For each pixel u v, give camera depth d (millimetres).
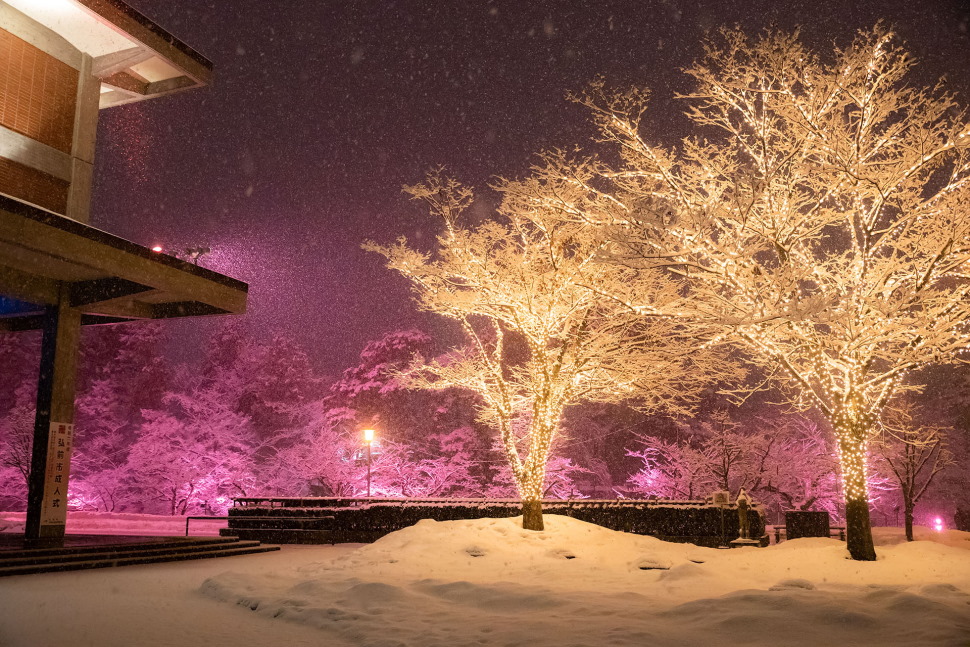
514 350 37531
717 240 15141
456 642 6855
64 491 17422
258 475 41875
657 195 13977
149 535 20781
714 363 18328
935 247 13883
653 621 7535
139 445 39781
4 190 17031
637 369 18062
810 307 12344
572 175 17094
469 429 38875
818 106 14305
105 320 21938
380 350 46219
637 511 19250
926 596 7949
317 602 9297
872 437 22203
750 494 32750
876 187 14125
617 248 13875
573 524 17750
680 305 15148
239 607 9773
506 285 17953
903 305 12820
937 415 37031
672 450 32594
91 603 9938
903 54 13883
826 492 30859
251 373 53719
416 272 18578
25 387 46688
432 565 12977
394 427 43500
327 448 38406
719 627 7000
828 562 12828
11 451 40062
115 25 18312
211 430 40906
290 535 21328
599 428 38812
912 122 13719
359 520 21203
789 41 14305
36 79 18078
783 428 31812
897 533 24828
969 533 23953
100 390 47094
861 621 6902
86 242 15961
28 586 11633
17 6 17750
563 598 8883
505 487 37750
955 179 14102
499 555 14109
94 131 19531
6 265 16469
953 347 13414
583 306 18125
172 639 7621
